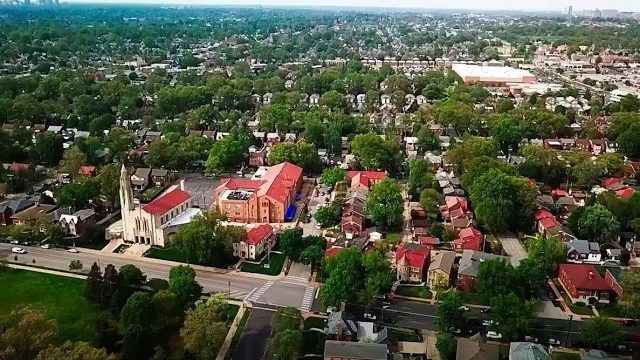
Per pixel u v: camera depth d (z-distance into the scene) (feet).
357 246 610.24
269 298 542.57
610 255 622.13
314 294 552.00
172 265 610.24
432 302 539.70
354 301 512.63
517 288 504.02
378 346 432.25
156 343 450.30
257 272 596.29
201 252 599.16
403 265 574.97
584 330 469.57
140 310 453.58
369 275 521.24
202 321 440.86
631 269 550.36
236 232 621.31
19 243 655.76
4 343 370.32
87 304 524.93
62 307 518.78
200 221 620.49
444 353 439.63
